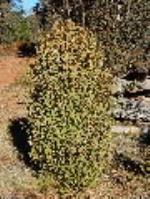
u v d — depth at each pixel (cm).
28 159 1549
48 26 3186
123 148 1673
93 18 2073
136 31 2064
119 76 2091
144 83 2075
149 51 2091
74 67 1301
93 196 1313
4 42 4300
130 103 1947
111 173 1453
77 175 1311
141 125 1917
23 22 4503
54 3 3122
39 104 1335
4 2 4534
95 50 1332
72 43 1319
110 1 2052
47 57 1333
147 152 1627
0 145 1680
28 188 1358
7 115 2059
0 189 1349
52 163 1329
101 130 1316
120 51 2062
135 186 1379
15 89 2642
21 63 3534
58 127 1304
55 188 1345
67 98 1299
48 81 1321
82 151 1300
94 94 1309
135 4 2048
